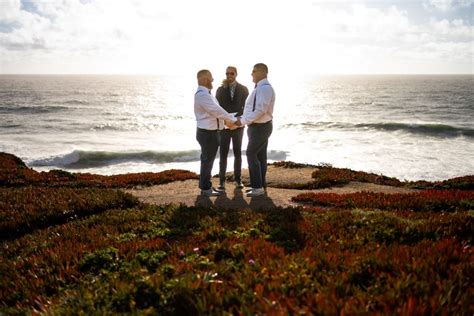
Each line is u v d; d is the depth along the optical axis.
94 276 5.14
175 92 168.12
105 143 43.41
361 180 15.23
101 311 3.76
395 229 6.26
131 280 4.51
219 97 9.91
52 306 4.14
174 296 3.91
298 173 17.31
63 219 9.00
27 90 159.00
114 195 10.17
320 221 7.11
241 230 6.72
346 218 7.15
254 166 9.74
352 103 102.25
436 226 6.36
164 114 78.88
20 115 72.00
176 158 34.25
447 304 3.20
